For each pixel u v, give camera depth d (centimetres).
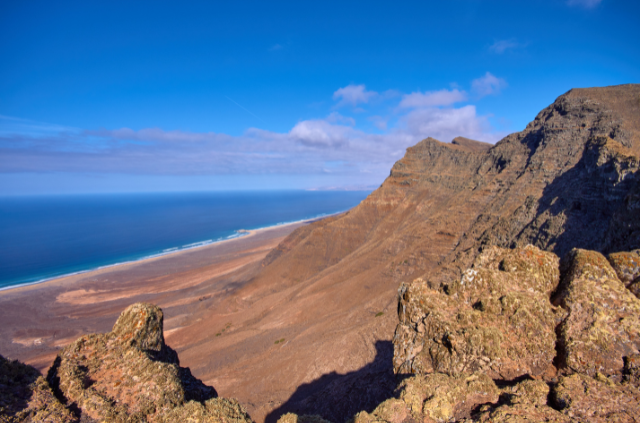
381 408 1141
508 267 1661
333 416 2492
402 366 1587
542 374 1284
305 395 3328
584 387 1060
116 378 1334
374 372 2853
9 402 1052
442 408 1090
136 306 1689
